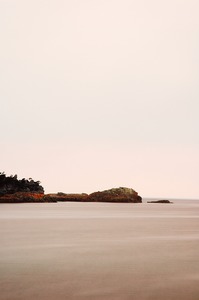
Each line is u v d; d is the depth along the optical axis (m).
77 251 22.22
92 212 73.94
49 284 13.80
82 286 13.59
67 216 58.94
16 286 13.43
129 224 44.19
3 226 39.31
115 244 25.69
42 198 149.12
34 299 11.83
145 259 19.58
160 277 15.24
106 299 11.98
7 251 21.91
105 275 15.51
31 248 23.23
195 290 13.18
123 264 18.06
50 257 19.84
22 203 137.25
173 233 33.59
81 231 34.50
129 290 13.12
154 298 12.13
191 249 23.56
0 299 11.80
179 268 17.17
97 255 20.75
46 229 36.06
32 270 16.28
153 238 29.59
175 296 12.39
